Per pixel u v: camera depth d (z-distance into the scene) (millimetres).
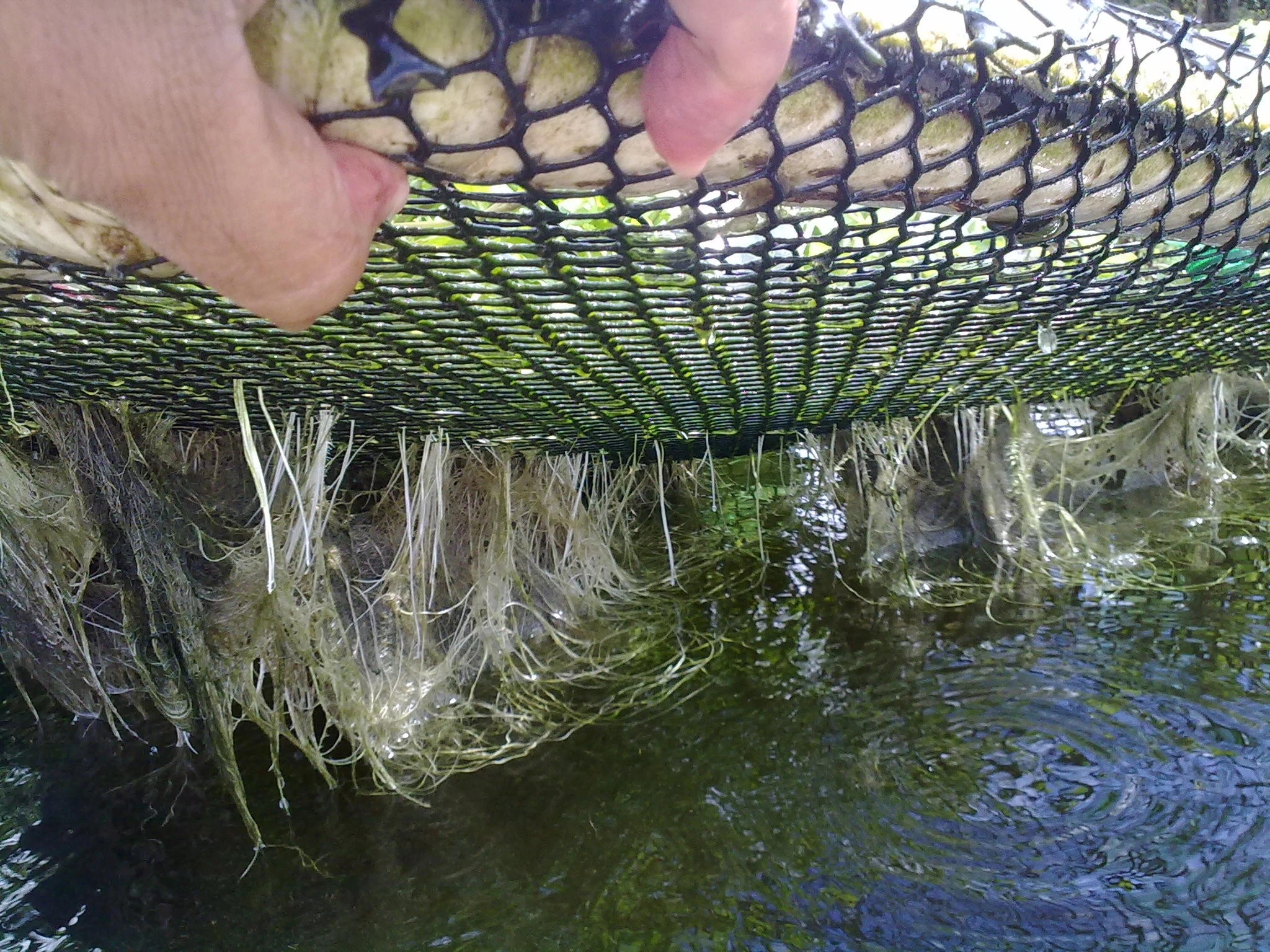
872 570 628
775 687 505
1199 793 394
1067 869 362
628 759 451
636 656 555
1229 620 526
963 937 334
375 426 447
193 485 455
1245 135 218
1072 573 602
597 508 661
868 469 660
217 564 431
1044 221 207
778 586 627
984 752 435
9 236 135
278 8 106
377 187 120
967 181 180
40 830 419
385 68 112
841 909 351
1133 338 406
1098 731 442
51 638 484
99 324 248
